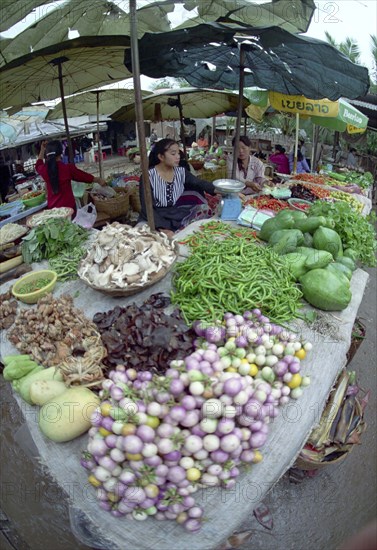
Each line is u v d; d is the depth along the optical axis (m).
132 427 1.54
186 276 2.55
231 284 2.39
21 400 2.09
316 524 2.43
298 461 2.38
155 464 1.52
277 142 13.09
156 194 3.91
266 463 1.74
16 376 2.10
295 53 3.30
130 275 2.48
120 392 1.70
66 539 2.35
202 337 2.09
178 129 15.91
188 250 3.11
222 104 7.79
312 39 2.74
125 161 16.52
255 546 2.29
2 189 9.36
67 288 2.84
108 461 1.55
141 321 2.06
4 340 2.49
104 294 2.58
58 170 4.73
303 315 2.42
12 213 5.64
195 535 1.54
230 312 2.29
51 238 3.28
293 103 5.30
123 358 1.99
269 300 2.35
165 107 7.95
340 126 6.18
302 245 2.98
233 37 2.80
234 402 1.64
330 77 3.67
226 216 3.70
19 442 2.64
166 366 1.91
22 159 12.21
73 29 4.02
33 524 2.43
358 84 3.58
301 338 2.20
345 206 3.39
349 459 2.84
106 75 5.24
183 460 1.56
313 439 2.38
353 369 3.69
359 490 2.62
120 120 8.23
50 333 2.25
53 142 4.71
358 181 6.37
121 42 3.19
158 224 3.89
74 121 12.19
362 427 2.57
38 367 2.15
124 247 2.57
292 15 3.44
